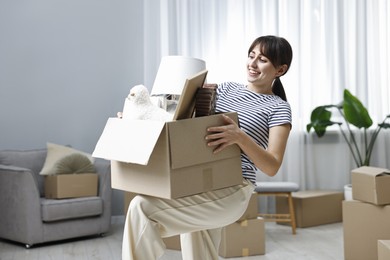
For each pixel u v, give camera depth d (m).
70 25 4.66
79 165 3.99
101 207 3.98
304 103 4.86
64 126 4.64
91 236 4.10
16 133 4.54
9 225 3.83
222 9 4.70
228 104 2.03
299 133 4.79
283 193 4.17
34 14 4.57
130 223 1.67
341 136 4.90
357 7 4.87
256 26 4.71
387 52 4.93
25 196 3.69
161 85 2.72
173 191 1.59
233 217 1.86
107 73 4.74
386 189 3.00
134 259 1.66
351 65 4.92
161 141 1.59
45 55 4.60
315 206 4.43
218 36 4.69
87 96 4.70
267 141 1.97
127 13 4.78
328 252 3.53
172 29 4.64
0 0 4.49
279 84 2.19
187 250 1.97
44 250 3.64
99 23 4.72
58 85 4.63
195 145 1.63
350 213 3.14
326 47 4.86
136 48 4.80
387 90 4.93
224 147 1.70
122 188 1.76
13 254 3.53
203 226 1.81
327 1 4.86
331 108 4.91
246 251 3.46
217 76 4.68
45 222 3.74
